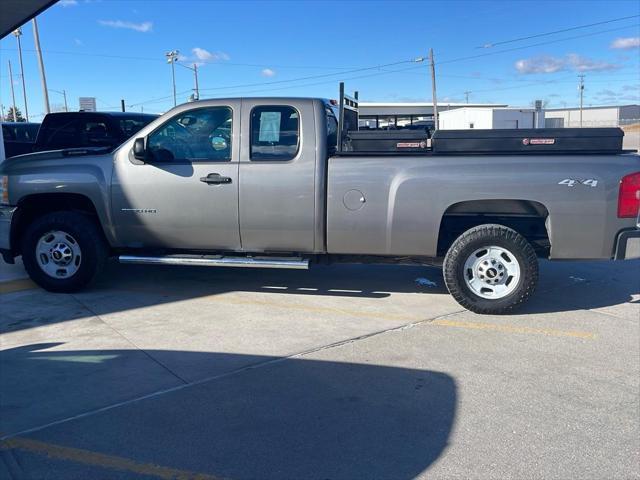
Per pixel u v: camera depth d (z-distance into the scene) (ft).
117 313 19.56
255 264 20.02
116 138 33.68
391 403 13.23
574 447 11.44
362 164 19.10
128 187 20.39
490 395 13.66
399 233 19.21
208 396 13.50
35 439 11.58
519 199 18.53
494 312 19.35
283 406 13.04
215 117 20.02
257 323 18.67
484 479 10.39
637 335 17.74
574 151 18.65
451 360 15.71
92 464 10.76
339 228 19.44
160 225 20.47
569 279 24.47
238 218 19.89
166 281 23.71
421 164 18.84
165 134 20.36
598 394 13.75
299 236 19.81
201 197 19.95
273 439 11.66
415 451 11.27
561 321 19.04
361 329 18.16
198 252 21.35
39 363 15.35
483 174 18.53
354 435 11.83
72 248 21.20
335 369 15.07
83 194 20.71
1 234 21.79
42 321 18.69
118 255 22.36
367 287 23.09
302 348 16.52
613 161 18.30
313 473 10.53
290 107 19.57
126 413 12.66
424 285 23.40
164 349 16.39
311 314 19.66
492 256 19.21
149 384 14.11
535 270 18.95
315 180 19.29
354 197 19.17
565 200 18.35
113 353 16.07
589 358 15.93
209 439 11.62
